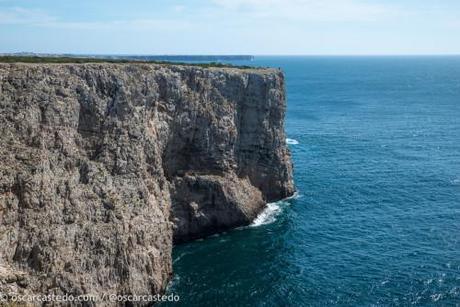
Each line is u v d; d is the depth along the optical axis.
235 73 77.81
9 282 41.19
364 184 95.06
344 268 59.94
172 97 67.81
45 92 50.31
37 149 47.53
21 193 44.91
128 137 57.28
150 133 62.81
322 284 55.91
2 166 44.66
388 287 54.81
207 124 72.25
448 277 56.72
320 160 114.44
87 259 47.34
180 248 66.69
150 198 58.03
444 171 104.25
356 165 109.81
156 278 53.53
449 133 149.12
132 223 52.84
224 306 51.44
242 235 71.06
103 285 47.88
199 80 72.62
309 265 61.03
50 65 53.34
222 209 72.00
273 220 76.56
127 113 58.09
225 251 65.50
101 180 52.09
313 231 72.12
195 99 71.44
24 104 48.22
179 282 56.69
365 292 53.88
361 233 71.19
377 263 61.06
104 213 50.69
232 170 76.25
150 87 63.12
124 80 58.94
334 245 67.06
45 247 44.47
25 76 49.47
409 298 52.34
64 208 47.56
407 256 62.84
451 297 52.38
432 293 53.25
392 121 173.38
